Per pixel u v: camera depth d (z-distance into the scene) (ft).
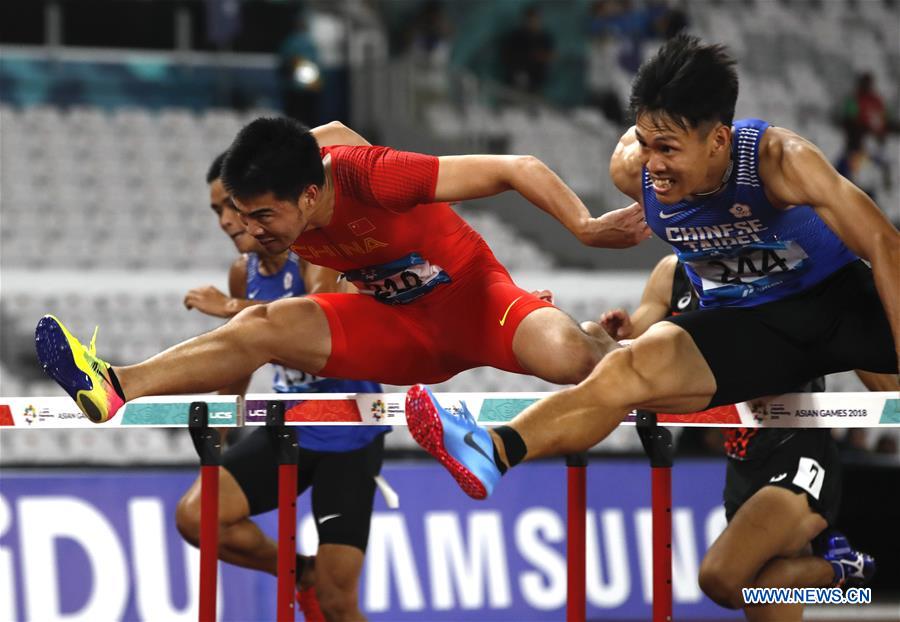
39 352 31.83
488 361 37.09
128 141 123.75
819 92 141.59
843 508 81.15
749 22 144.05
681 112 29.58
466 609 69.10
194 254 114.93
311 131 36.99
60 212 116.26
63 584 64.95
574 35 134.51
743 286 34.19
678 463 74.23
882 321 34.06
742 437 42.88
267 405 37.01
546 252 119.55
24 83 131.75
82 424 36.09
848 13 147.54
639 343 31.63
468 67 136.15
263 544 48.03
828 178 30.25
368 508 48.06
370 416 36.52
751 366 32.91
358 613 47.83
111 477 66.69
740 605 39.52
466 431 28.50
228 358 34.86
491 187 34.58
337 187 34.37
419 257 36.11
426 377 38.42
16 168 118.83
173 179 121.39
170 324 103.04
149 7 140.67
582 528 36.81
